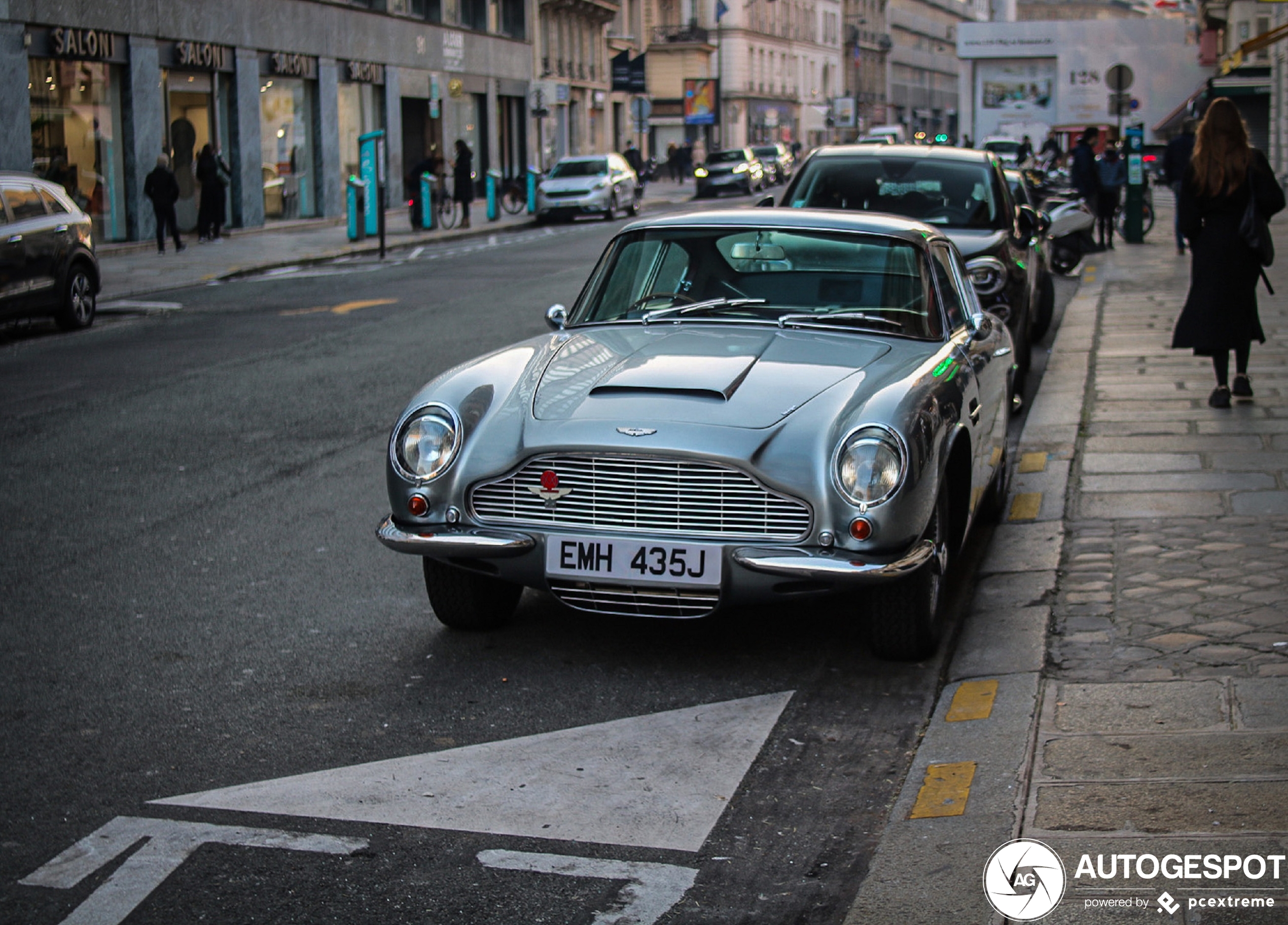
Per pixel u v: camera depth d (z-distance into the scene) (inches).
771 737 174.7
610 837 147.9
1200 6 2281.0
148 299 721.6
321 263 964.6
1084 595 217.8
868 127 4421.8
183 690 192.2
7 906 134.5
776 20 3469.5
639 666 200.7
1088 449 310.0
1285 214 1079.6
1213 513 255.0
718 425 187.5
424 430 197.5
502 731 177.3
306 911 133.3
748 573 184.4
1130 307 549.3
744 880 138.7
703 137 3029.0
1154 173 1734.7
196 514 286.8
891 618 193.5
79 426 379.2
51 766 167.3
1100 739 163.3
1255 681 177.6
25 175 595.8
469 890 136.9
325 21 1391.5
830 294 229.5
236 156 1240.2
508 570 194.9
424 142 1681.8
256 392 427.8
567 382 203.9
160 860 143.5
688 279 236.8
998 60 2234.3
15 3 940.6
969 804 149.5
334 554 258.8
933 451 189.5
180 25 1136.2
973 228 408.8
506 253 1022.4
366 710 184.9
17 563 253.9
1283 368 390.9
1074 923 123.9
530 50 2011.6
